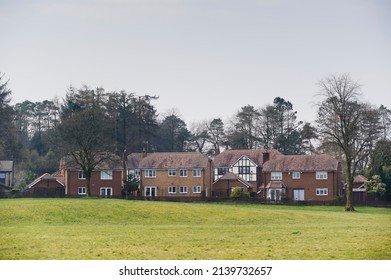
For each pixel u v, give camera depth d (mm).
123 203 96688
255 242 52750
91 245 50562
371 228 69062
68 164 134375
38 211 84312
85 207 89312
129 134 180375
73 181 147000
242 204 126000
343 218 91688
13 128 140750
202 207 97812
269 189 148625
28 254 45594
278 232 63344
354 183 156250
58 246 49938
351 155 123062
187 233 62375
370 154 144000
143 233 62281
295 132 197250
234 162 163500
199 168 149750
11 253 46125
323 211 111125
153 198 131625
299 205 127375
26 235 59219
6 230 65500
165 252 46406
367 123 127625
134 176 150375
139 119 181125
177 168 150750
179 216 88062
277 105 198250
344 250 47000
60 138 132250
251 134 197750
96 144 129000
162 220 84562
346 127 121562
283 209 114375
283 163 151875
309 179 148875
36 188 145625
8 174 163250
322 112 124312
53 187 149500
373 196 142500
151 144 188625
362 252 45938
